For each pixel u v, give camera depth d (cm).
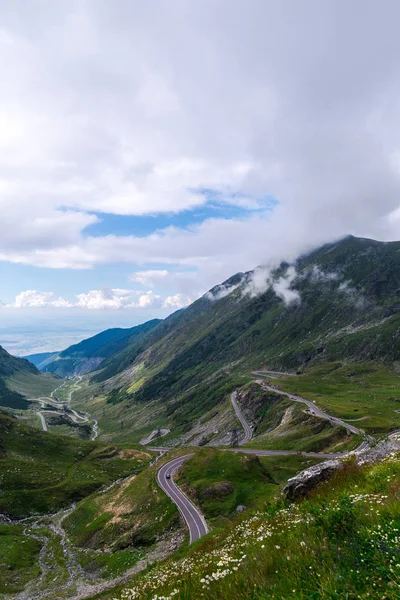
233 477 9225
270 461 12181
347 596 512
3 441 17775
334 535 753
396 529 644
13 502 12794
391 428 13675
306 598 559
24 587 7306
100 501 11181
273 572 731
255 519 1675
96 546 8644
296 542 810
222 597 746
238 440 19688
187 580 1041
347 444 12625
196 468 10012
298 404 19550
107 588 6350
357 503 887
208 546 1742
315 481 1661
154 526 8144
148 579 1547
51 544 9612
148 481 10381
